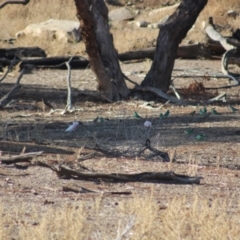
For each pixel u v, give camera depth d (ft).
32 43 369.30
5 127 157.38
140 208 72.79
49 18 438.81
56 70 306.14
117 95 223.30
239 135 156.56
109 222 70.69
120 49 356.79
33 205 78.28
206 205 73.36
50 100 223.10
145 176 96.12
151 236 64.23
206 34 349.61
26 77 282.15
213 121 181.68
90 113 201.26
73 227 64.64
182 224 67.05
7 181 93.66
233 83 272.31
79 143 139.95
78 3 212.64
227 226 65.87
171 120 183.21
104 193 86.94
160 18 446.60
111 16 449.48
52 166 98.68
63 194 86.22
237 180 100.37
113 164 110.52
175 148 135.54
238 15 433.07
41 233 62.69
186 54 343.87
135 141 143.64
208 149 135.95
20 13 442.50
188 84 268.41
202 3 229.04
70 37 378.73
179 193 87.86
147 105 214.48
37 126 170.19
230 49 294.05
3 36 397.60
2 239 63.62
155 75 228.02
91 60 221.25
